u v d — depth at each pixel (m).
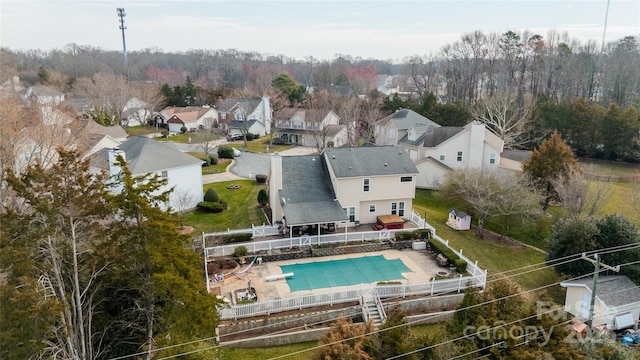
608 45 109.88
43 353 15.74
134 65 153.12
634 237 28.05
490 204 34.25
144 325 18.89
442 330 20.44
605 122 62.69
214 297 17.38
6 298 14.36
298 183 34.91
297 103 93.19
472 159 48.00
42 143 32.16
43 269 15.87
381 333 17.53
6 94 51.00
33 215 15.87
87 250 17.22
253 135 81.50
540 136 64.38
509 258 32.34
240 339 22.12
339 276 28.11
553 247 29.55
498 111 58.16
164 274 15.74
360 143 68.19
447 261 29.69
